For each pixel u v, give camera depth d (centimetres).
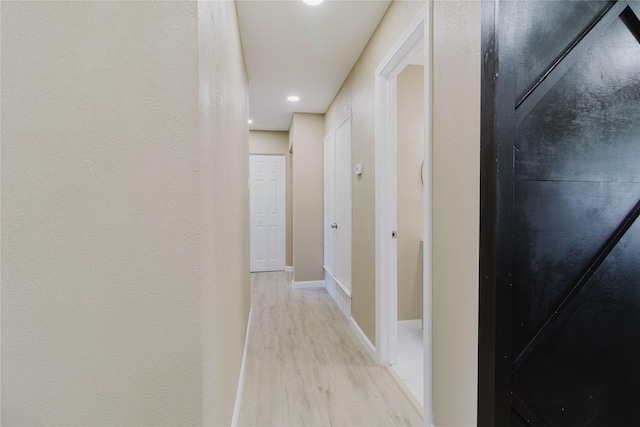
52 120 78
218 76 117
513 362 105
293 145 449
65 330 80
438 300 144
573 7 105
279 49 259
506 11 100
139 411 83
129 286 81
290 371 223
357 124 279
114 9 80
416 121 292
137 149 81
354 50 263
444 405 139
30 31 77
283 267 566
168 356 83
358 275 280
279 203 561
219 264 117
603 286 110
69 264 79
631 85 109
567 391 109
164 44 81
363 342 263
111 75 80
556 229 106
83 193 79
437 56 144
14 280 78
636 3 107
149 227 82
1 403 79
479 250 110
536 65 103
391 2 200
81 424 81
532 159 103
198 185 84
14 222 78
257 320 325
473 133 119
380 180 224
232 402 155
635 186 111
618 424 113
